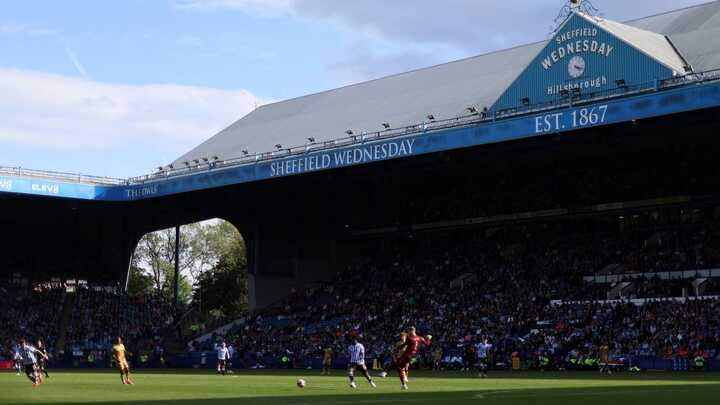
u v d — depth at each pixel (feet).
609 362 197.47
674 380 142.41
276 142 290.76
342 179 280.10
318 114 304.30
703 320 200.75
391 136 238.89
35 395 105.19
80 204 308.19
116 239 331.57
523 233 283.59
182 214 321.52
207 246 492.54
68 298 314.55
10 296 306.96
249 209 317.01
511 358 214.69
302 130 292.81
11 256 315.99
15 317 298.35
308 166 249.14
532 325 229.86
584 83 207.41
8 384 140.26
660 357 193.88
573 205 269.64
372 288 293.43
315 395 103.09
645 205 256.11
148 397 100.63
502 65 273.95
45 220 319.68
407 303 270.67
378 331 257.96
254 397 99.09
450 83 277.44
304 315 293.64
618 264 247.91
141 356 281.54
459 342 231.71
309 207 321.52
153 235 485.15
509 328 232.12
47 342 290.56
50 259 322.55
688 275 231.91
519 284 256.11
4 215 309.83
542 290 248.32
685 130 216.95
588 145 234.17
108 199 289.33
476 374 184.55
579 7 212.23
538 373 188.44
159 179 287.69
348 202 316.40
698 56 210.79
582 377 160.56
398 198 308.81
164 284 489.26
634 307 218.79
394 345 232.94
